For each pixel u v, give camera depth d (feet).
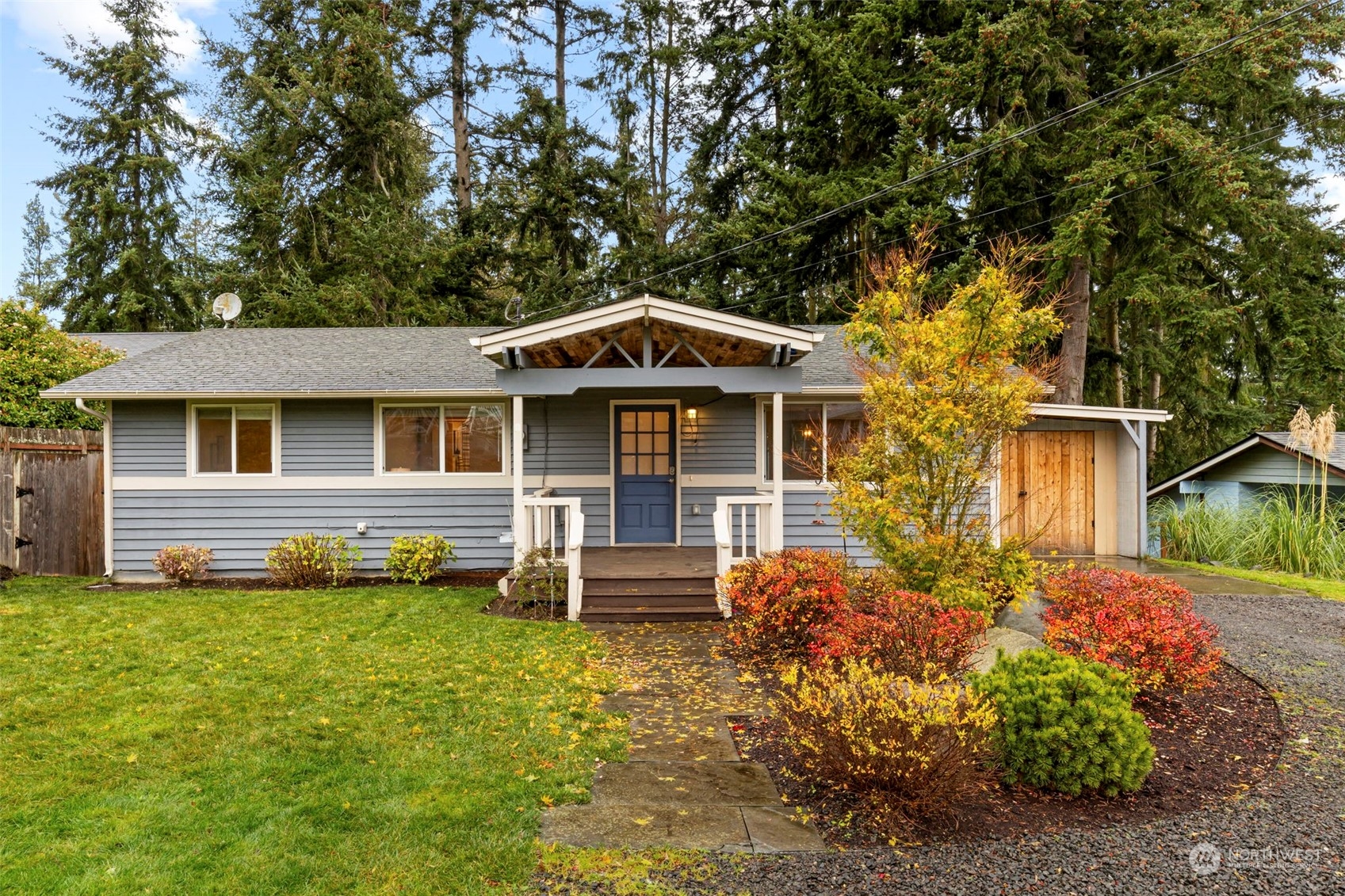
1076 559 40.40
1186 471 48.75
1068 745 13.25
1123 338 65.72
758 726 17.06
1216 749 15.46
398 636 24.18
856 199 52.90
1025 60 45.37
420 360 39.17
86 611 27.73
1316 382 47.42
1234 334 49.39
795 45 55.31
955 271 46.78
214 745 15.28
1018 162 45.24
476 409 36.81
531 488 36.83
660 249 72.54
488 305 73.87
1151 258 47.55
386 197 70.90
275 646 22.79
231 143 75.46
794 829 12.37
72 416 41.29
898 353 22.25
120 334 53.31
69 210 80.02
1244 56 39.99
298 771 14.08
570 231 73.82
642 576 28.45
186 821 12.18
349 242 68.54
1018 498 41.37
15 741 15.37
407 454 36.63
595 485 37.09
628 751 15.57
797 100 58.54
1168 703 17.94
